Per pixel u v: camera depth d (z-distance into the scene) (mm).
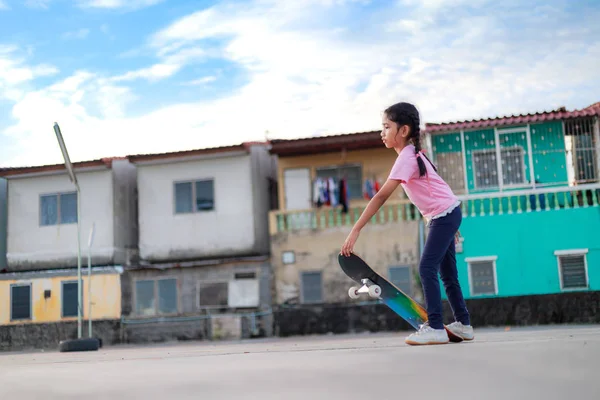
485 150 21312
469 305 20188
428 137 21359
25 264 24844
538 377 1643
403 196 22312
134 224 25562
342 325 21562
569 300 19797
